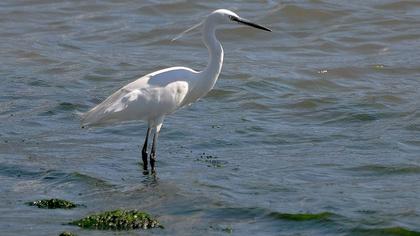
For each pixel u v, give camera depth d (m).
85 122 14.27
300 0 27.59
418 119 17.05
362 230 11.05
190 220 11.59
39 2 28.38
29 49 23.72
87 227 11.12
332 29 25.50
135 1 28.22
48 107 18.03
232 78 20.83
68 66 22.05
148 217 11.39
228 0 28.12
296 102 18.73
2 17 26.94
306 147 15.41
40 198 12.52
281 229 11.25
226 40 24.77
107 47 24.25
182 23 26.23
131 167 14.31
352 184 13.17
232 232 11.12
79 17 27.06
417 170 13.80
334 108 18.16
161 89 14.20
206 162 14.55
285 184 13.20
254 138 16.03
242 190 12.95
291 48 24.08
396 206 11.99
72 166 14.23
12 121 17.03
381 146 15.32
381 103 18.45
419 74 21.45
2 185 13.14
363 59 22.89
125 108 14.01
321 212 11.68
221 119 17.41
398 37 24.67
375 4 27.28
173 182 13.41
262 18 26.23
